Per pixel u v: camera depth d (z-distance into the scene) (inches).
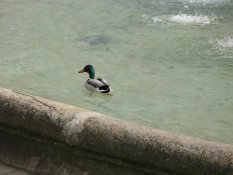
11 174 221.6
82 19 758.5
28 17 758.5
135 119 446.3
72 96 496.1
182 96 499.5
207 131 419.8
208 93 507.8
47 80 530.3
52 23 733.3
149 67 579.5
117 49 633.0
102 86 497.4
